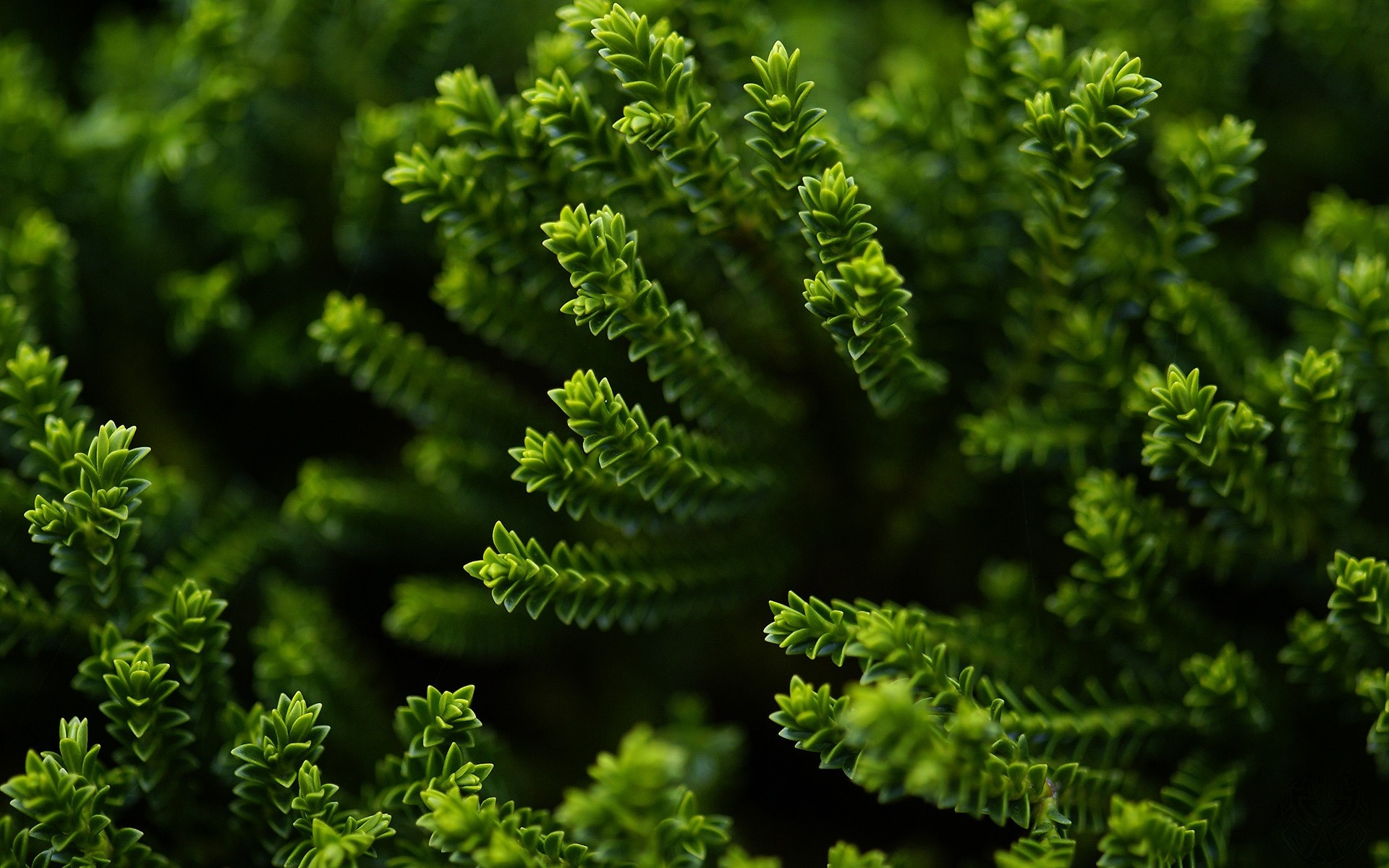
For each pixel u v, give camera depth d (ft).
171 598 1.36
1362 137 1.55
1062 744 1.35
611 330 1.34
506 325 1.43
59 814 1.32
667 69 1.34
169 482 1.46
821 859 1.48
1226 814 1.36
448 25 1.53
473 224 1.39
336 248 1.57
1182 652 1.39
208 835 1.37
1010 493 1.47
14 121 1.51
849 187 1.33
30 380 1.39
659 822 1.28
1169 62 1.51
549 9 1.56
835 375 1.43
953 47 1.58
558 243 1.33
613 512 1.37
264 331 1.55
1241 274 1.52
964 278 1.44
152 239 1.54
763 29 1.41
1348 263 1.47
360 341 1.43
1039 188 1.38
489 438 1.46
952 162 1.44
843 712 1.31
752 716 1.53
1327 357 1.36
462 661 1.53
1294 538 1.39
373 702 1.45
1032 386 1.45
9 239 1.49
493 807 1.31
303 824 1.33
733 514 1.41
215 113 1.51
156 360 1.57
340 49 1.54
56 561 1.36
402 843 1.35
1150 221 1.41
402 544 1.50
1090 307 1.45
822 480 1.46
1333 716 1.40
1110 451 1.42
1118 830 1.32
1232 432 1.35
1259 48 1.55
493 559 1.33
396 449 1.59
